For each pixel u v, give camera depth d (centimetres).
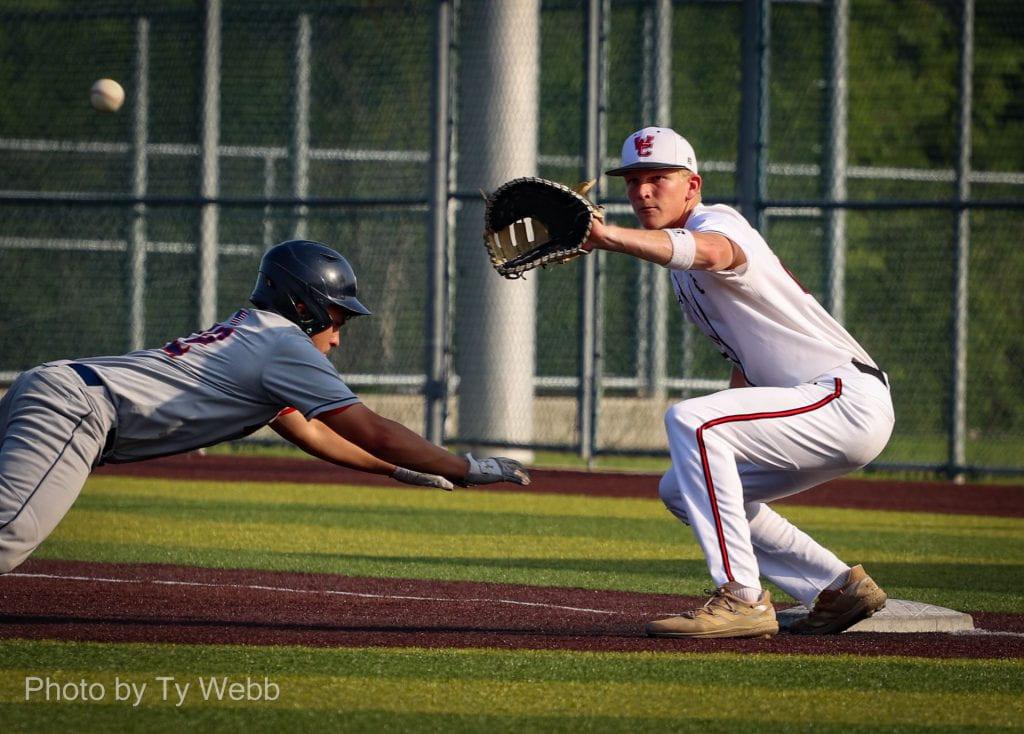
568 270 5941
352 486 4012
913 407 6266
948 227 6322
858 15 6794
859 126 6675
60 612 1795
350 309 1638
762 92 4166
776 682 1446
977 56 6744
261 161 6375
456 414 4650
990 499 4069
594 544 2833
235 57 6494
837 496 4078
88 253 5950
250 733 1192
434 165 4441
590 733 1220
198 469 4369
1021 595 2233
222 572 2258
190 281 5834
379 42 6334
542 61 6397
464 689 1378
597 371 4403
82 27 6266
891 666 1545
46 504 1509
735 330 1711
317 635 1667
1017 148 6719
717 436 1653
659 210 1712
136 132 5075
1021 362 6350
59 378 1543
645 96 5353
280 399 1568
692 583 2280
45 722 1216
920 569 2555
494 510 3472
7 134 6188
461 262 4603
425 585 2173
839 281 4850
